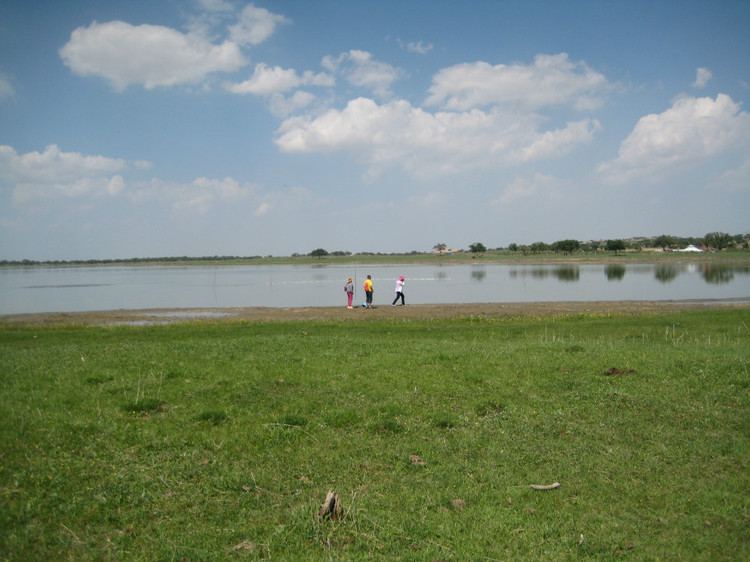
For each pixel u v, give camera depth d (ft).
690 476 24.81
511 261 522.88
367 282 143.33
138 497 22.49
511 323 101.60
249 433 29.48
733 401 35.19
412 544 19.48
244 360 48.70
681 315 103.60
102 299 195.21
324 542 19.58
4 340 79.56
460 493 23.35
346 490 23.48
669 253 631.15
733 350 55.52
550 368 45.50
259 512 21.58
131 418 31.58
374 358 50.34
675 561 18.56
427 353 53.52
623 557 18.79
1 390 37.55
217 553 18.76
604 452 27.53
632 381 40.55
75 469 24.66
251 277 346.33
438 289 211.00
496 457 27.12
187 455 26.50
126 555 18.78
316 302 172.24
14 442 27.25
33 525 20.12
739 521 20.85
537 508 22.22
